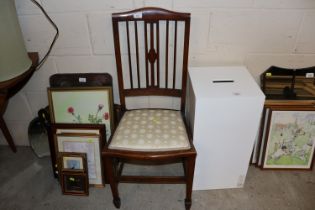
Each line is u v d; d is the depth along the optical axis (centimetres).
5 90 131
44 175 165
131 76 146
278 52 149
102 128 147
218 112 120
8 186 157
